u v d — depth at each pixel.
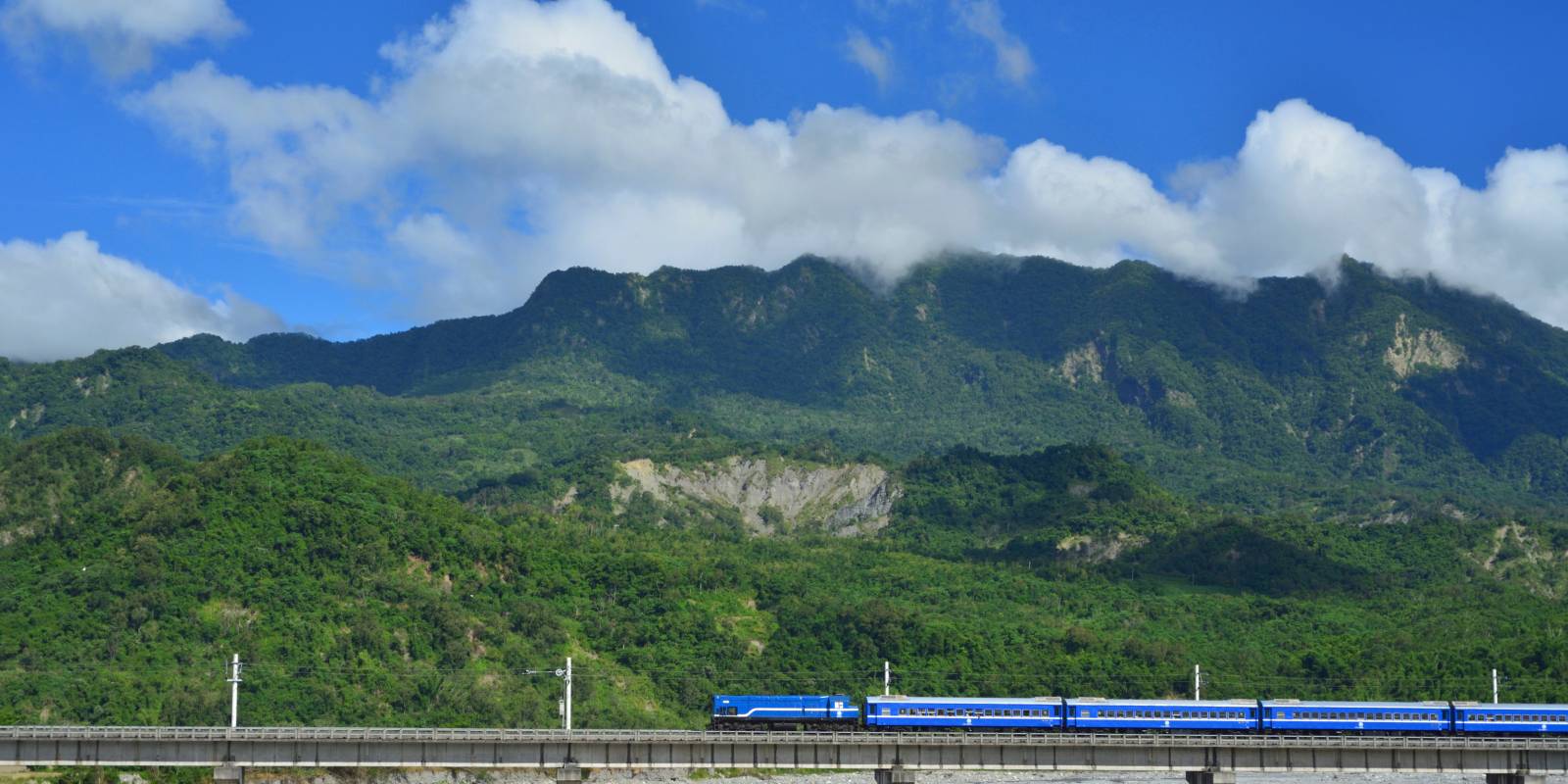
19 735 195.88
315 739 199.75
